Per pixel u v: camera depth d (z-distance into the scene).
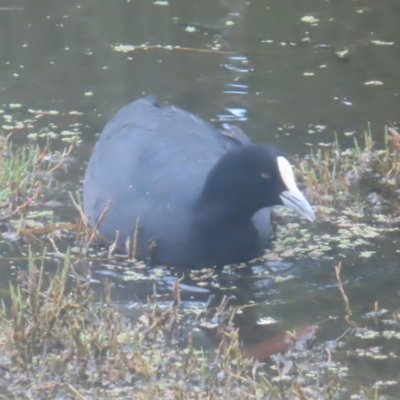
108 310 8.62
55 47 16.16
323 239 10.74
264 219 10.40
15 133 13.15
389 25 17.41
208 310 9.06
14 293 8.76
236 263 10.14
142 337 8.35
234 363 8.08
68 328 8.50
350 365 8.08
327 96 14.55
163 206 9.98
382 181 12.25
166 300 9.28
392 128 13.38
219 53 16.08
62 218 11.01
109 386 7.72
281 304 9.24
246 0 18.61
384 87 14.86
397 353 8.28
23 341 8.30
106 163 10.80
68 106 14.04
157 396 7.47
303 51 16.23
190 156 10.48
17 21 17.25
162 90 14.60
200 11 18.03
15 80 14.86
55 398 7.52
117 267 9.94
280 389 7.65
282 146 12.97
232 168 9.67
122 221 10.12
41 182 11.80
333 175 11.97
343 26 17.38
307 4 18.50
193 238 9.84
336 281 9.72
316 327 8.75
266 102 14.30
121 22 17.38
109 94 14.44
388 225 11.07
